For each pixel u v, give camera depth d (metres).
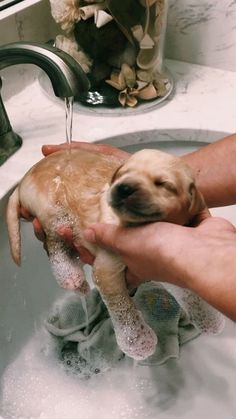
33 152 0.79
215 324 0.70
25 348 0.82
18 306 0.82
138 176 0.51
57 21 0.86
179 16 0.97
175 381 0.83
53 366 0.82
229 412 0.79
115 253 0.59
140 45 0.86
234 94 0.94
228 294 0.46
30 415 0.74
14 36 0.88
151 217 0.52
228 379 0.84
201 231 0.53
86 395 0.79
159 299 0.89
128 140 0.86
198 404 0.80
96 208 0.60
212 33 0.97
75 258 0.69
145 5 0.83
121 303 0.62
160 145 0.89
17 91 0.92
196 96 0.93
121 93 0.88
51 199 0.63
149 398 0.80
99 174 0.63
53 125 0.85
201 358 0.87
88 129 0.85
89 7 0.82
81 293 0.71
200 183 0.76
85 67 0.86
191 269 0.49
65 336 0.85
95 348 0.85
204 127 0.85
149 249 0.53
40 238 0.69
